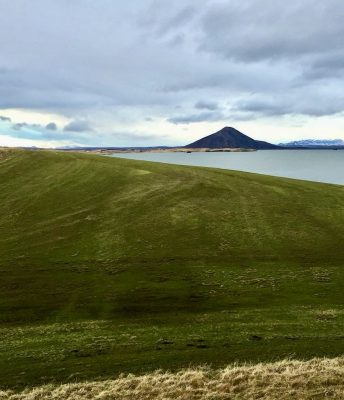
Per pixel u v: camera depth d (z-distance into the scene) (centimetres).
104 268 3572
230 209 5172
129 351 2106
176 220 4806
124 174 6925
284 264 3628
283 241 4200
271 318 2561
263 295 2986
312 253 3891
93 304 2884
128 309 2792
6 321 2636
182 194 5797
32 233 4550
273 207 5253
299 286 3144
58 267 3606
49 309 2812
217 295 3000
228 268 3547
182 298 2958
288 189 6094
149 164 7875
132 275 3409
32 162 7862
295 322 2477
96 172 7075
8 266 3647
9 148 8994
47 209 5359
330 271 3447
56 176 6900
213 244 4128
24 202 5666
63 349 2159
